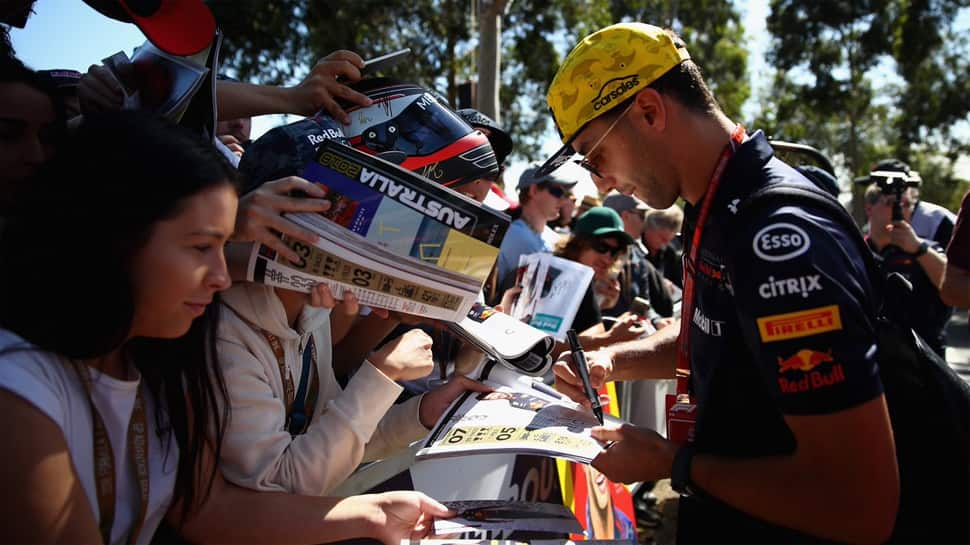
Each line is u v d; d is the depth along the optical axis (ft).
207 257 3.62
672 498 15.01
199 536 4.23
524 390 6.15
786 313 3.72
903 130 90.74
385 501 4.44
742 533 4.32
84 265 3.36
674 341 6.30
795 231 3.81
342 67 5.64
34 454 3.18
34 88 4.20
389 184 4.27
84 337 3.40
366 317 6.40
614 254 11.77
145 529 3.97
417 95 5.68
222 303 4.48
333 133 4.95
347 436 4.63
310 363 5.18
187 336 4.17
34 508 3.15
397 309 4.48
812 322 3.67
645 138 4.64
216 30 4.98
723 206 4.25
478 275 4.46
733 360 4.29
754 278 3.84
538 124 63.16
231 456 4.34
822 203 3.98
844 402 3.61
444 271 4.38
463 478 5.72
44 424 3.25
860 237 4.18
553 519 5.14
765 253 3.82
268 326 4.55
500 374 6.35
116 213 3.35
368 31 52.06
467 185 5.79
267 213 4.10
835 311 3.66
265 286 4.57
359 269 4.30
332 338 6.16
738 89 83.25
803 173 4.48
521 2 55.31
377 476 5.79
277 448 4.41
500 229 4.38
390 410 6.06
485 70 25.70
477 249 4.38
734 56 82.07
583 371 5.58
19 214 3.48
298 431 5.08
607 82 4.62
